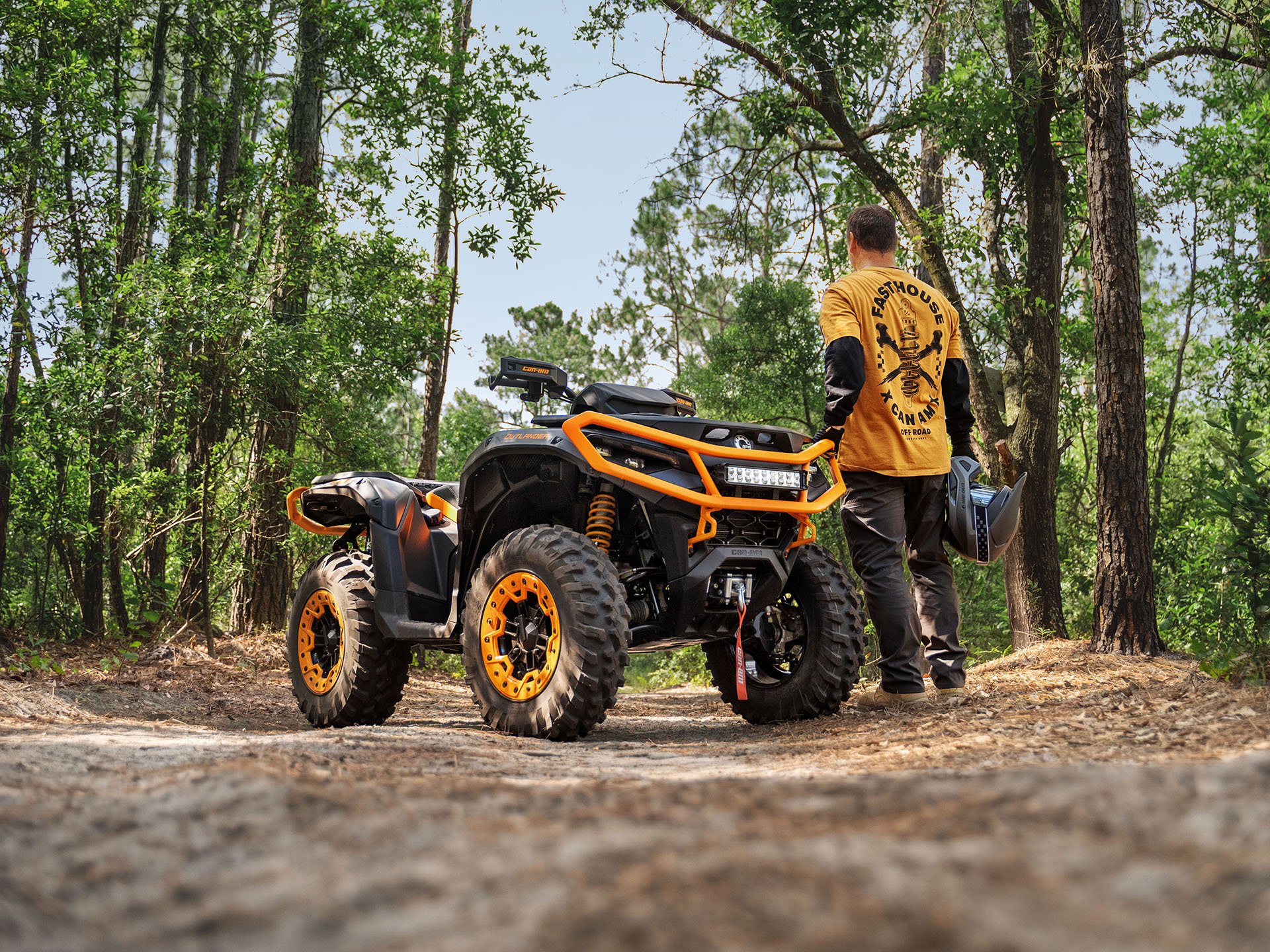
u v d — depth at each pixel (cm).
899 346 415
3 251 834
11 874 115
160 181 1011
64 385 834
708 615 404
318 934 85
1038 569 1094
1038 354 1126
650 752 329
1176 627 1044
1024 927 75
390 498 473
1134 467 685
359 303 1066
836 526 1559
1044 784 146
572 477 416
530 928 80
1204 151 1470
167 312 868
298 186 1041
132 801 164
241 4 1125
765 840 113
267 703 643
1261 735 232
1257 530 593
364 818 144
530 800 166
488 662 391
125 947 88
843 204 1373
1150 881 89
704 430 389
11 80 846
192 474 921
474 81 1167
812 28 1099
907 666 408
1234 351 1584
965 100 1145
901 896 84
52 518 899
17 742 294
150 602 977
